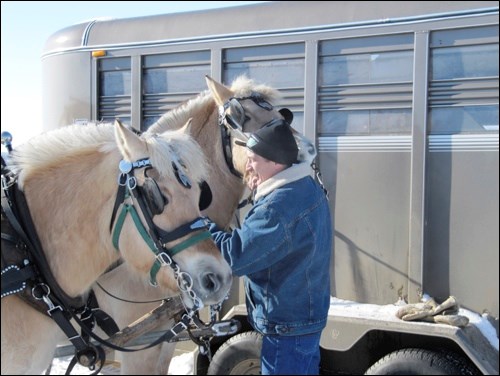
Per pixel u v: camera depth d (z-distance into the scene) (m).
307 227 2.46
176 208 2.43
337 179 3.71
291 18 3.79
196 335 3.01
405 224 3.53
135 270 2.57
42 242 2.52
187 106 3.56
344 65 3.69
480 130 3.37
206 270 2.40
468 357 3.21
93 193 2.52
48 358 2.62
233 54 3.97
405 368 3.19
